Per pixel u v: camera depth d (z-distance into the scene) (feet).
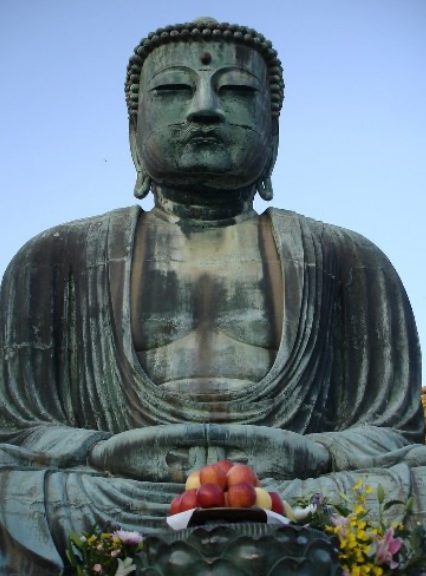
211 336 36.99
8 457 33.45
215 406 34.96
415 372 38.91
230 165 39.09
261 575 24.12
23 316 38.47
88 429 36.17
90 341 37.40
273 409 35.37
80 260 38.88
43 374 37.86
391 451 34.53
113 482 31.76
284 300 37.45
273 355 36.88
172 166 39.17
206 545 24.17
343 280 39.81
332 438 34.76
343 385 38.58
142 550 25.58
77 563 28.27
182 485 31.78
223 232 39.55
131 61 41.24
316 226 40.60
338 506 28.07
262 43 40.34
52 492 31.09
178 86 39.40
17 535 30.25
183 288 37.73
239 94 39.63
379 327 39.22
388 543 26.73
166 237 39.22
